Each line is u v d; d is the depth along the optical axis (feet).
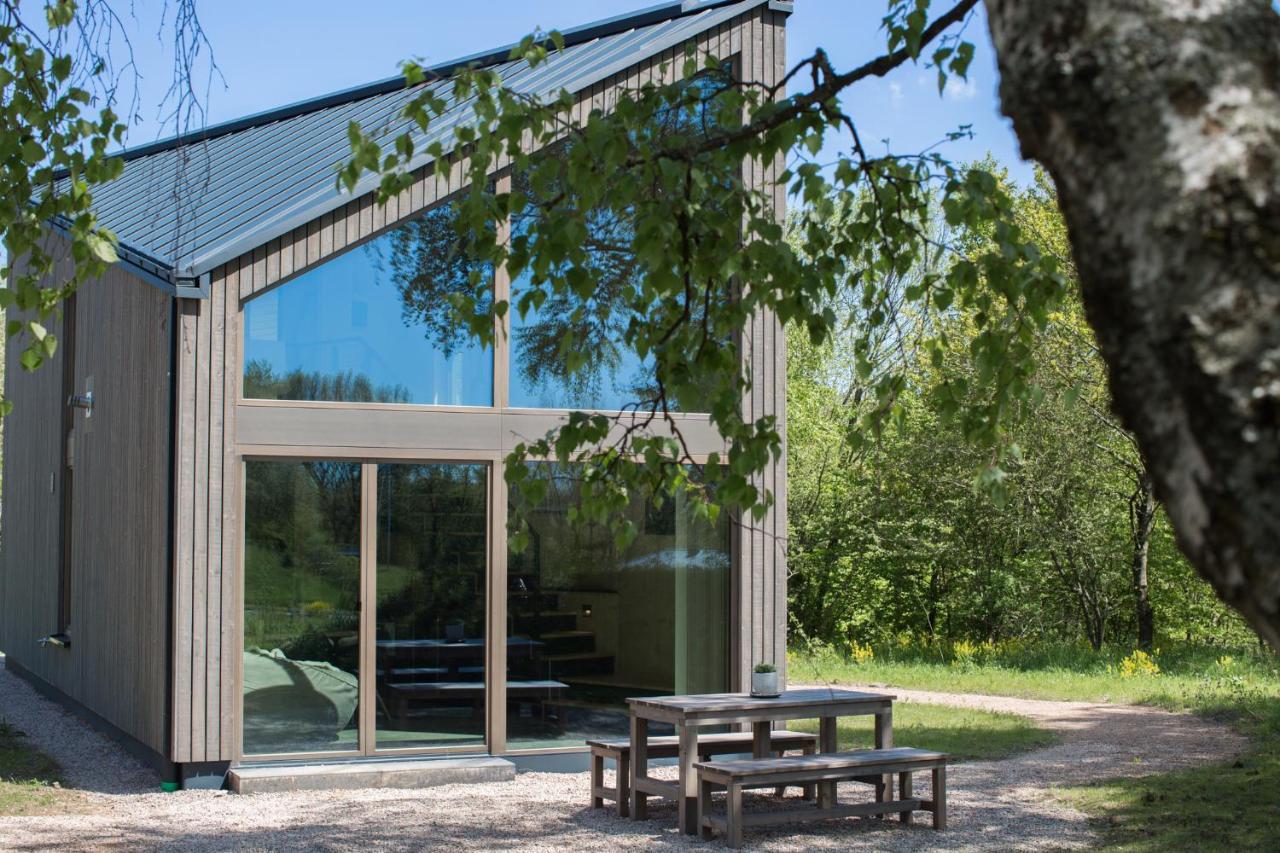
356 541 34.35
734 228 15.05
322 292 34.50
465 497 35.47
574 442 14.60
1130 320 5.56
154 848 25.23
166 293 33.71
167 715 32.17
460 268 35.86
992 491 15.88
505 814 29.40
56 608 48.24
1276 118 5.47
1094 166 5.79
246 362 33.60
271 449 33.37
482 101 14.76
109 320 40.60
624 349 37.11
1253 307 5.17
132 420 37.29
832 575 86.69
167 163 52.26
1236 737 39.93
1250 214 5.28
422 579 34.83
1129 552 75.61
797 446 87.81
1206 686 52.95
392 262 35.24
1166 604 80.53
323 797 31.37
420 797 31.50
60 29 19.83
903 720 46.98
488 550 35.40
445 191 35.37
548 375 36.40
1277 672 57.67
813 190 14.65
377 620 34.35
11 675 57.72
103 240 19.34
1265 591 5.02
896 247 16.71
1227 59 5.58
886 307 17.52
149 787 32.53
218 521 32.76
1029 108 6.15
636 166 15.20
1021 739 41.09
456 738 34.83
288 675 33.40
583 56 41.93
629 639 36.68
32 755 37.01
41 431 52.11
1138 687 56.13
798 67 15.23
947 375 16.90
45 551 50.78
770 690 29.89
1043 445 70.08
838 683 62.03
